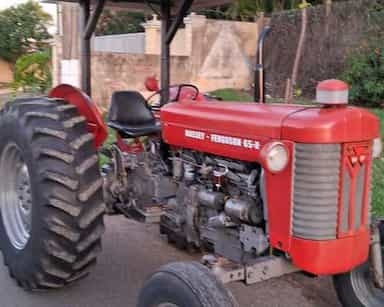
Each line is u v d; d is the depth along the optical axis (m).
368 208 2.95
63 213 3.47
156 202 4.14
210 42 12.49
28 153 3.58
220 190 3.43
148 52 12.83
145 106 4.77
